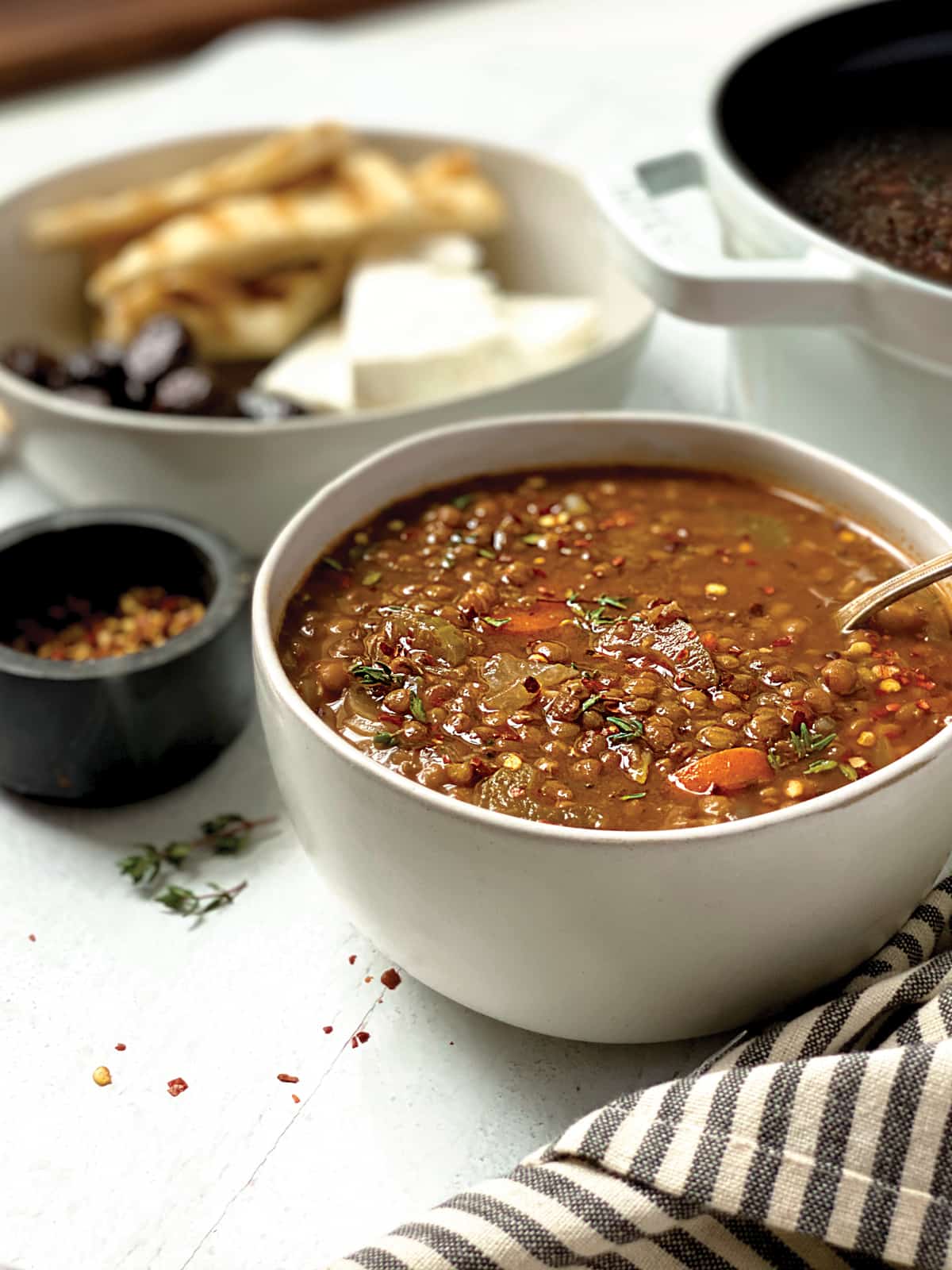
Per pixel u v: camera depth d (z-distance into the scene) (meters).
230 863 0.43
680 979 0.35
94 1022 0.39
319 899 0.42
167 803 0.45
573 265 0.64
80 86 0.94
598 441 0.44
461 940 0.35
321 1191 0.36
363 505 0.43
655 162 0.49
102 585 0.48
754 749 0.36
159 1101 0.38
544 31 0.93
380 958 0.41
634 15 0.95
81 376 0.56
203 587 0.47
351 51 0.90
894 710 0.38
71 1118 0.37
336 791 0.35
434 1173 0.36
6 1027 0.39
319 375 0.59
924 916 0.38
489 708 0.38
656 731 0.37
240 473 0.50
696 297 0.43
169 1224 0.36
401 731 0.37
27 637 0.47
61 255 0.65
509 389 0.50
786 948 0.35
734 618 0.40
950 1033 0.35
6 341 0.63
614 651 0.39
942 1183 0.33
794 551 0.42
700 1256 0.34
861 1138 0.33
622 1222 0.33
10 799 0.45
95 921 0.42
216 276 0.62
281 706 0.36
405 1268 0.33
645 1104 0.34
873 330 0.43
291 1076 0.38
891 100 0.52
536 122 0.77
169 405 0.54
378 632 0.40
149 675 0.42
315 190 0.66
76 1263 0.35
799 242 0.44
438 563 0.42
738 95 0.51
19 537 0.46
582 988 0.35
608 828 0.35
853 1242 0.33
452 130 0.77
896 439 0.45
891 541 0.42
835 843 0.34
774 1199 0.33
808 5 0.93
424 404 0.50
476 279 0.60
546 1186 0.34
